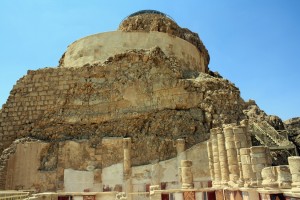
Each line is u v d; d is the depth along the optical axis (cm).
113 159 2238
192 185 1931
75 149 2272
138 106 2441
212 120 2331
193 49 3275
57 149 2289
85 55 2928
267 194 1112
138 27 3231
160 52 2661
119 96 2478
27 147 2262
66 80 2594
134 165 2220
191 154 2202
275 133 2325
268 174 1159
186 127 2317
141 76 2527
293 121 3359
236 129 1808
